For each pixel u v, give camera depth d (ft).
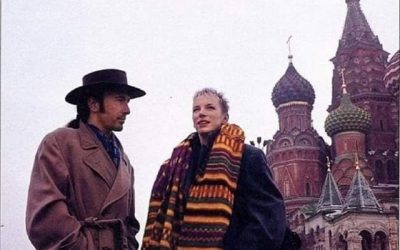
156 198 12.34
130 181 13.41
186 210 11.48
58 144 12.76
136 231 13.48
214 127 12.12
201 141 12.28
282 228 10.94
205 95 12.29
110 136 13.60
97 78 13.24
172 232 11.50
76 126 13.76
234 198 11.60
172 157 12.48
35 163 12.72
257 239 10.78
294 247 11.37
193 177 11.86
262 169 11.59
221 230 11.03
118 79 13.33
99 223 12.30
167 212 11.54
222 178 11.34
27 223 12.05
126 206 13.02
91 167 12.72
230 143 11.80
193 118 12.31
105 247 12.20
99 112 13.37
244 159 11.77
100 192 12.72
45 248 11.91
